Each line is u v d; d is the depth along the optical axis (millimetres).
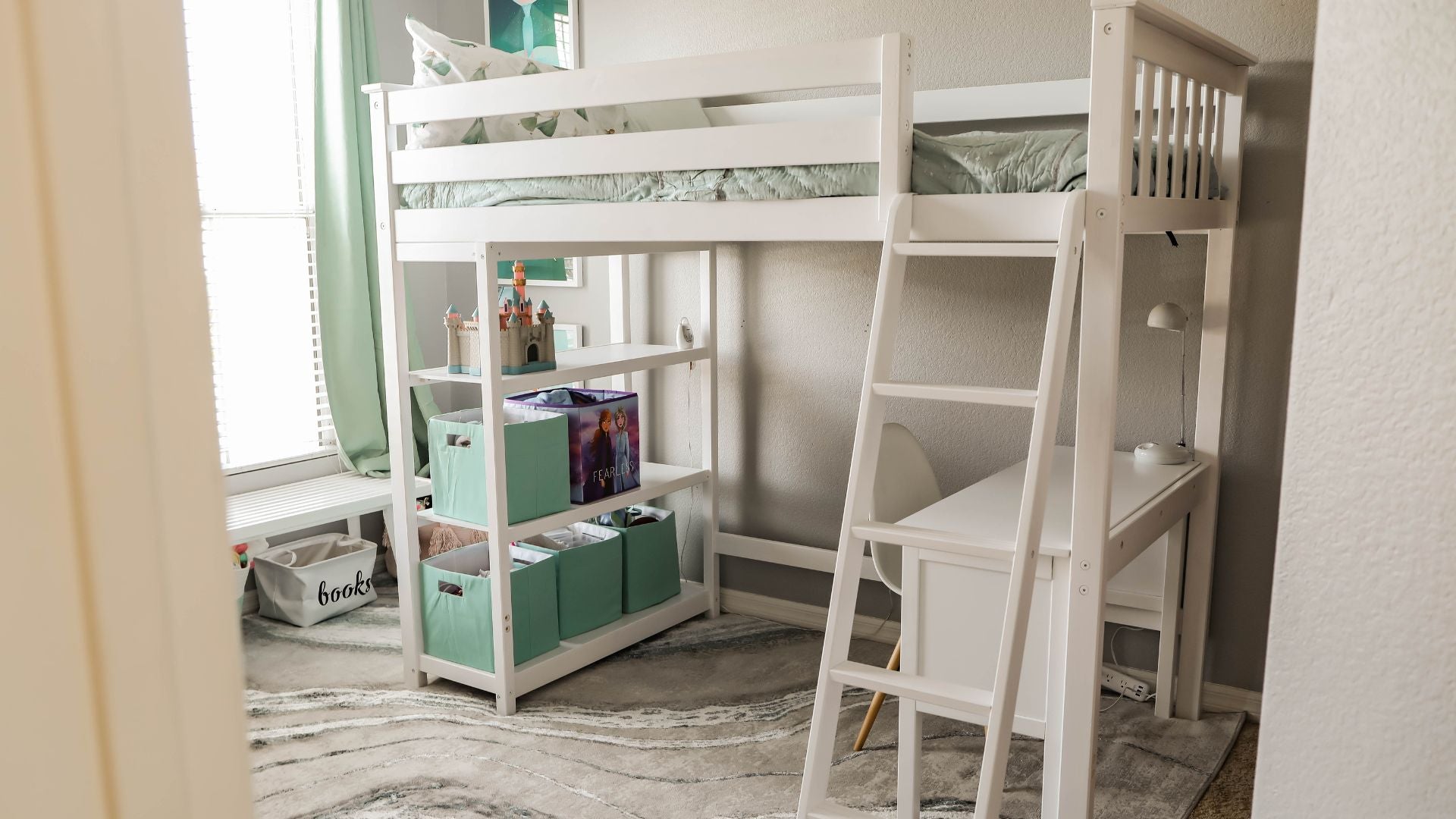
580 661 3180
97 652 315
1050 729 2084
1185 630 2822
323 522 3656
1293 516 755
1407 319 696
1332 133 705
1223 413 2801
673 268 3756
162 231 327
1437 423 694
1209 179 2482
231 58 3645
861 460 2014
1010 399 1881
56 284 297
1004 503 2412
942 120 3029
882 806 2438
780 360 3557
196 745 351
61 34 292
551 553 3184
